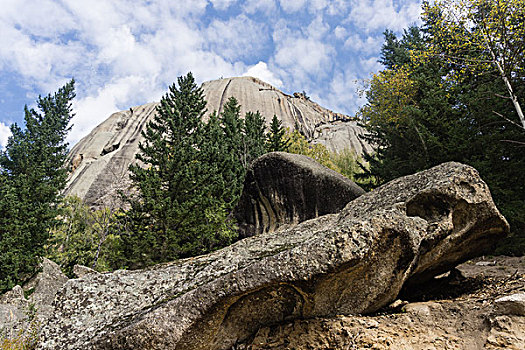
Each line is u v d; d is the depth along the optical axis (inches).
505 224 175.3
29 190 700.7
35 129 941.2
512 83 443.2
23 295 524.4
